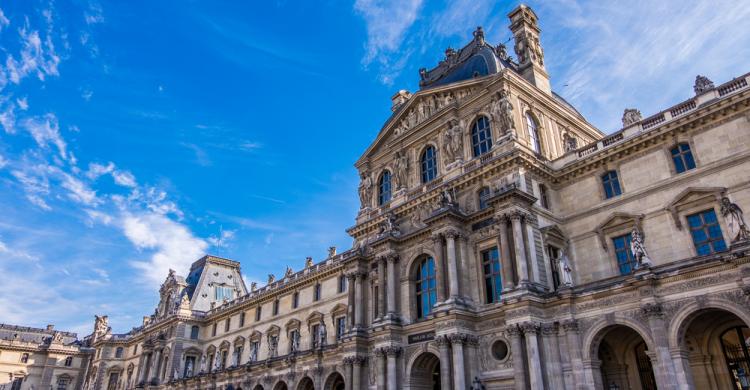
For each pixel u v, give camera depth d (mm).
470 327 43750
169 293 112375
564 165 48438
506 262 42125
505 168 46594
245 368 74750
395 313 50625
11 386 125938
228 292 115938
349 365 53094
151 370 99125
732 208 32500
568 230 47000
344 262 59281
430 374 48969
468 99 53406
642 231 41812
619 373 39938
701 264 32344
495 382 41281
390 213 55844
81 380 134000
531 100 52969
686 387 31391
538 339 38594
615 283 36312
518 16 62531
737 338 37500
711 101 40312
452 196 49875
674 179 41094
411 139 58844
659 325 33375
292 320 77625
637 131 44688
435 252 47875
